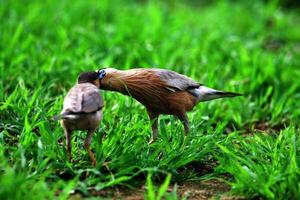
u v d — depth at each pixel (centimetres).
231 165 911
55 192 843
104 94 1221
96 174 884
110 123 1066
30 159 917
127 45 1664
